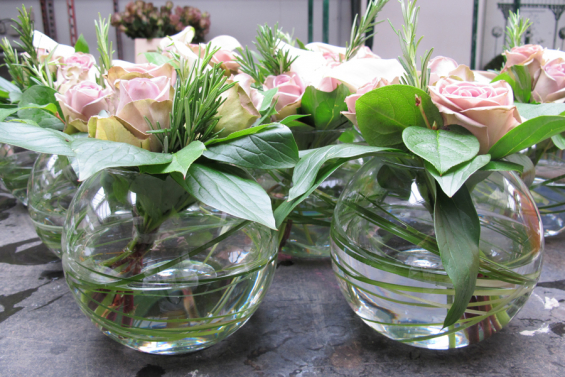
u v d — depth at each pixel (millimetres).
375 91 271
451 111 261
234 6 2264
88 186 299
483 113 260
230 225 284
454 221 261
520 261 285
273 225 249
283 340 346
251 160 276
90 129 258
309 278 462
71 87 400
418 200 287
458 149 244
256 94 333
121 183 275
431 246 277
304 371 306
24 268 487
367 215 300
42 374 301
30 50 516
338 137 459
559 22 1652
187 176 265
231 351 331
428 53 292
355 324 370
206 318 281
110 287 272
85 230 282
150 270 268
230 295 285
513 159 393
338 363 316
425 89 302
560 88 458
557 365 309
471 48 1648
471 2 1580
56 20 2227
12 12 2137
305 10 2219
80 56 527
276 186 437
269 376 301
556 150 485
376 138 293
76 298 302
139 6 2113
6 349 332
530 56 474
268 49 461
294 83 425
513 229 288
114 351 331
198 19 2148
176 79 314
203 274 273
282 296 422
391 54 1489
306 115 402
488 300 284
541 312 384
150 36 2166
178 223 273
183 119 277
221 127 291
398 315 297
